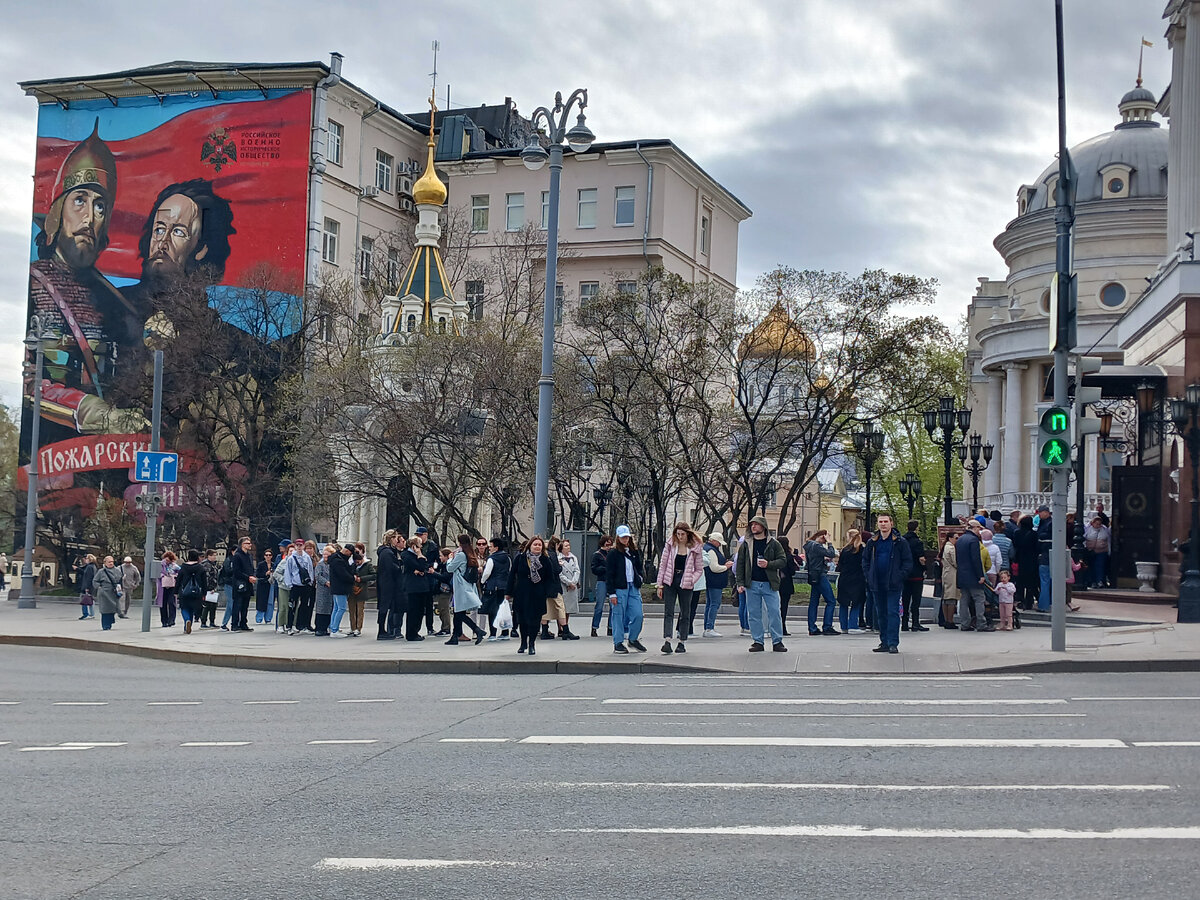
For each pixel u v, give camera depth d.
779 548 19.44
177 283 56.50
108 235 66.62
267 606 32.28
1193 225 35.06
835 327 42.03
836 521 109.12
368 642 24.44
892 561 18.59
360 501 46.12
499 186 74.25
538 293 53.81
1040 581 26.55
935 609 27.47
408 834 7.81
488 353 42.47
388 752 10.93
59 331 66.88
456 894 6.46
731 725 12.09
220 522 52.31
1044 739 10.88
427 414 42.28
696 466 41.94
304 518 48.53
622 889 6.48
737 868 6.85
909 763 9.88
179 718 14.06
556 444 41.62
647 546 44.00
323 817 8.36
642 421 42.22
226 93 65.75
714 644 21.86
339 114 67.31
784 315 42.25
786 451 42.72
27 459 66.62
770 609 19.38
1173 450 30.94
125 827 8.20
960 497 77.75
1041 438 18.77
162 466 29.28
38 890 6.66
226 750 11.39
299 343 53.69
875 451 36.84
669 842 7.46
